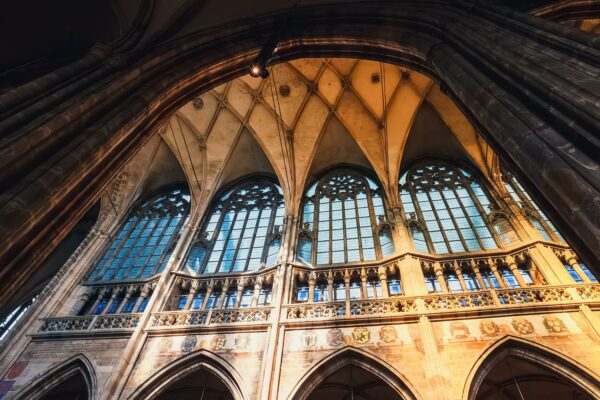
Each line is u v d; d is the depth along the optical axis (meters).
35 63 14.05
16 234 5.34
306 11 12.95
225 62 11.83
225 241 18.00
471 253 14.45
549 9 10.29
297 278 14.77
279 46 12.54
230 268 16.28
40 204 5.77
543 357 10.51
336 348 11.55
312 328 12.30
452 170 19.86
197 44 11.82
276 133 20.88
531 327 11.05
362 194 19.52
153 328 12.95
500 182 17.75
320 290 14.48
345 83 20.22
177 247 16.64
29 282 19.17
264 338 12.19
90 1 13.36
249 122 20.94
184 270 15.91
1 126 6.21
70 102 7.49
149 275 16.27
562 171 4.58
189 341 12.44
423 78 19.20
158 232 19.17
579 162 4.58
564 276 12.41
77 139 7.11
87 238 17.69
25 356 12.48
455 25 8.81
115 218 19.27
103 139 7.45
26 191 5.70
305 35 12.39
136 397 11.02
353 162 21.33
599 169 4.35
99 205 21.23
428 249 15.28
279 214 19.20
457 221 16.73
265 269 15.31
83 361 12.12
